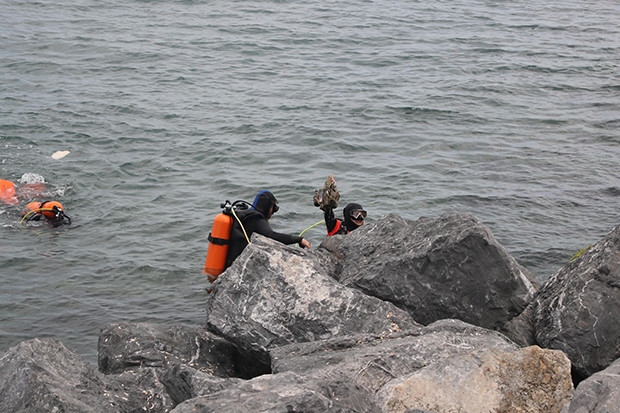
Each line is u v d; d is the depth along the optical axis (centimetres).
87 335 858
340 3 3412
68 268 1025
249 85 2059
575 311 612
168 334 664
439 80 2162
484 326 656
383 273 681
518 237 1143
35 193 1288
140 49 2425
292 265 661
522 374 475
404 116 1798
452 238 660
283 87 2047
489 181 1387
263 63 2322
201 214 1217
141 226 1170
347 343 575
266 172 1416
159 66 2231
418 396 463
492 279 655
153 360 626
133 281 991
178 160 1470
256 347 616
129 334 652
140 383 556
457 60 2428
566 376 472
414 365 521
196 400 416
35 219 1183
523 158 1519
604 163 1495
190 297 952
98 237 1130
